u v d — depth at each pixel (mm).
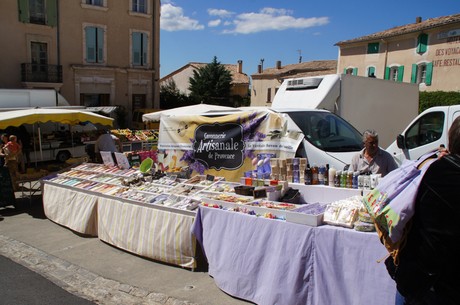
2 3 23266
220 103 44344
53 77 25125
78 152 15547
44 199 7512
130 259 5410
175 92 37281
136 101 29344
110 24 27422
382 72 23625
